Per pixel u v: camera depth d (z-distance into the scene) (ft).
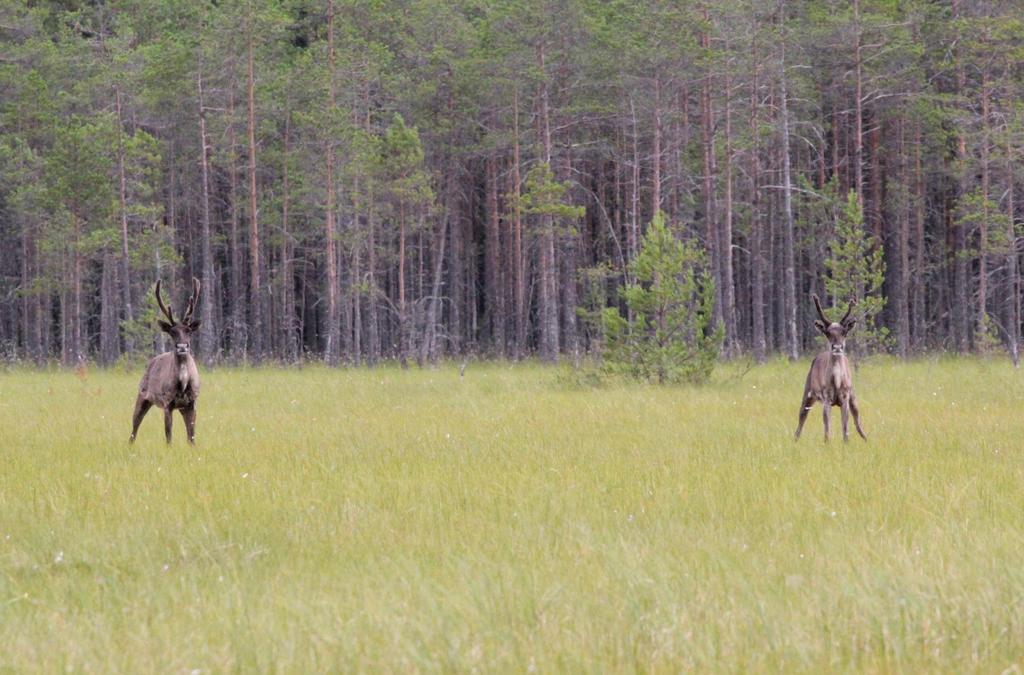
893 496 44.32
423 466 53.11
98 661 25.38
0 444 65.10
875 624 27.07
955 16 200.23
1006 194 174.50
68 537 38.29
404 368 175.94
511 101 207.82
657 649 25.21
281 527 39.42
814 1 211.82
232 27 189.78
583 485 47.42
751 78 186.80
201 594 30.73
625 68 193.77
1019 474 49.34
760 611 27.94
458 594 29.71
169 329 64.28
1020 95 190.19
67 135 196.03
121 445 64.13
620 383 108.37
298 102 215.72
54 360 220.02
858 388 103.24
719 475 49.96
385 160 194.80
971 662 24.47
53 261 217.77
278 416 82.02
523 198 186.70
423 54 221.05
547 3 194.80
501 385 114.01
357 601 29.58
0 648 26.40
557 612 28.22
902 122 210.79
